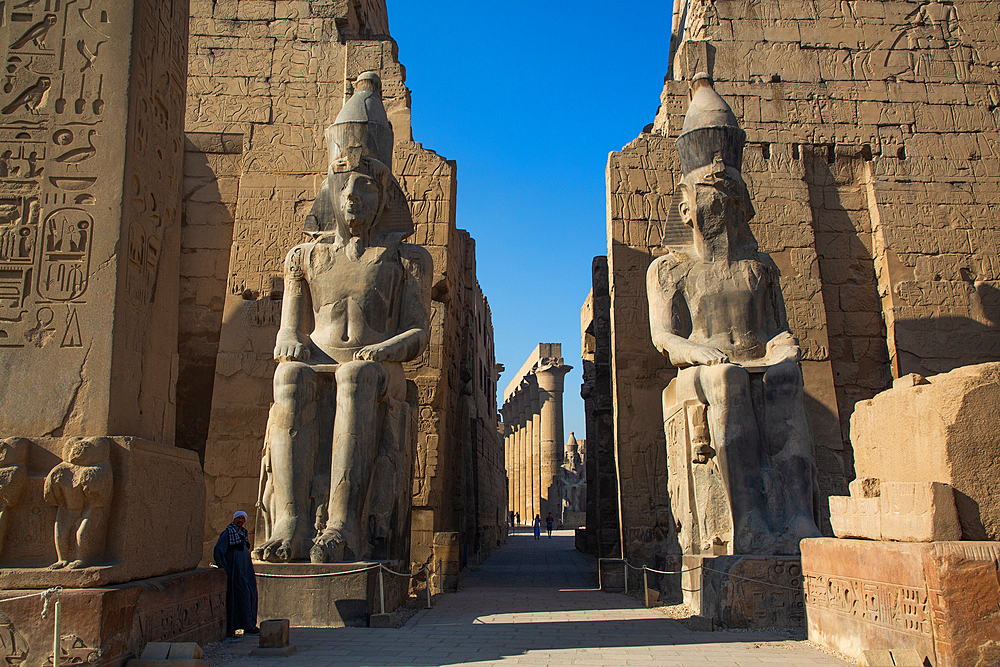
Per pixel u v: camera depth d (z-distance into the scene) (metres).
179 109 5.60
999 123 11.41
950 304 10.72
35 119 4.73
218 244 11.08
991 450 4.08
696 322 8.40
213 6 11.72
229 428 10.19
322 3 11.74
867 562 4.57
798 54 11.57
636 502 9.77
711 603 6.67
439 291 10.62
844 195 11.24
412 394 8.38
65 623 3.87
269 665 4.73
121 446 4.37
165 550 4.84
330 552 6.62
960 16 11.80
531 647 5.40
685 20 12.84
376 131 8.02
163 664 4.07
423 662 4.84
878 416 4.82
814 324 10.50
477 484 15.79
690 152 8.64
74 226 4.61
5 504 4.20
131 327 4.71
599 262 12.49
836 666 4.64
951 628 3.73
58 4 4.88
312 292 7.91
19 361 4.46
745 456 7.27
